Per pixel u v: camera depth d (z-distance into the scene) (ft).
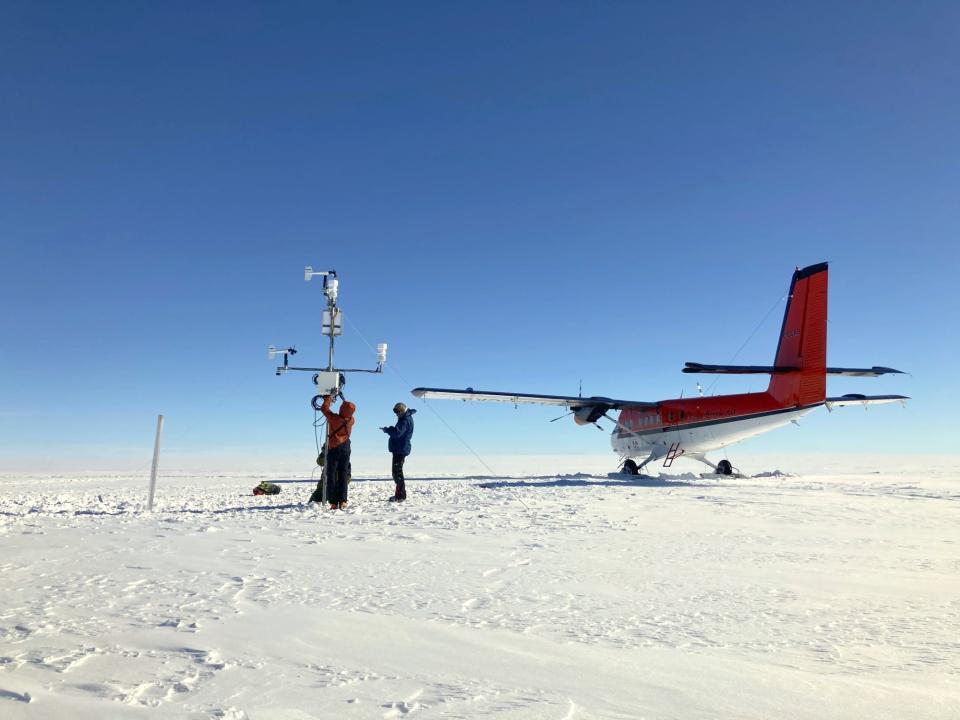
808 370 58.65
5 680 7.55
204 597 12.77
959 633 10.64
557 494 40.98
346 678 7.98
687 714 6.89
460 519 27.78
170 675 7.92
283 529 24.08
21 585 13.82
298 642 9.64
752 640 10.14
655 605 12.69
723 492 43.14
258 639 9.75
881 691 7.72
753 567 17.06
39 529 23.39
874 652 9.49
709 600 13.17
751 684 7.96
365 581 14.74
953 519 28.55
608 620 11.43
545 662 8.84
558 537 22.61
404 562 17.34
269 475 104.27
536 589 14.12
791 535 23.50
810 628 10.94
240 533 22.80
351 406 34.27
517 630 10.66
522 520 27.53
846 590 14.21
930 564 17.63
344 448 33.96
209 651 9.00
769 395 62.18
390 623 10.99
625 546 20.62
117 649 9.02
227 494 49.24
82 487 65.98
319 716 6.64
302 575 15.35
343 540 21.42
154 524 25.17
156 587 13.73
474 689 7.65
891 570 16.70
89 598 12.55
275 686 7.61
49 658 8.48
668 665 8.75
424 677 8.09
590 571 16.34
